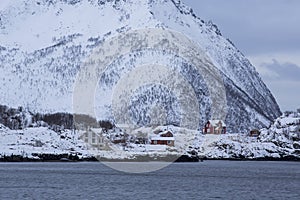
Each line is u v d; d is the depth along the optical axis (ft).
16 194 476.54
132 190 526.16
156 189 540.11
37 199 449.06
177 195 494.59
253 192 529.86
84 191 508.94
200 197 484.74
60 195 475.72
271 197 494.59
